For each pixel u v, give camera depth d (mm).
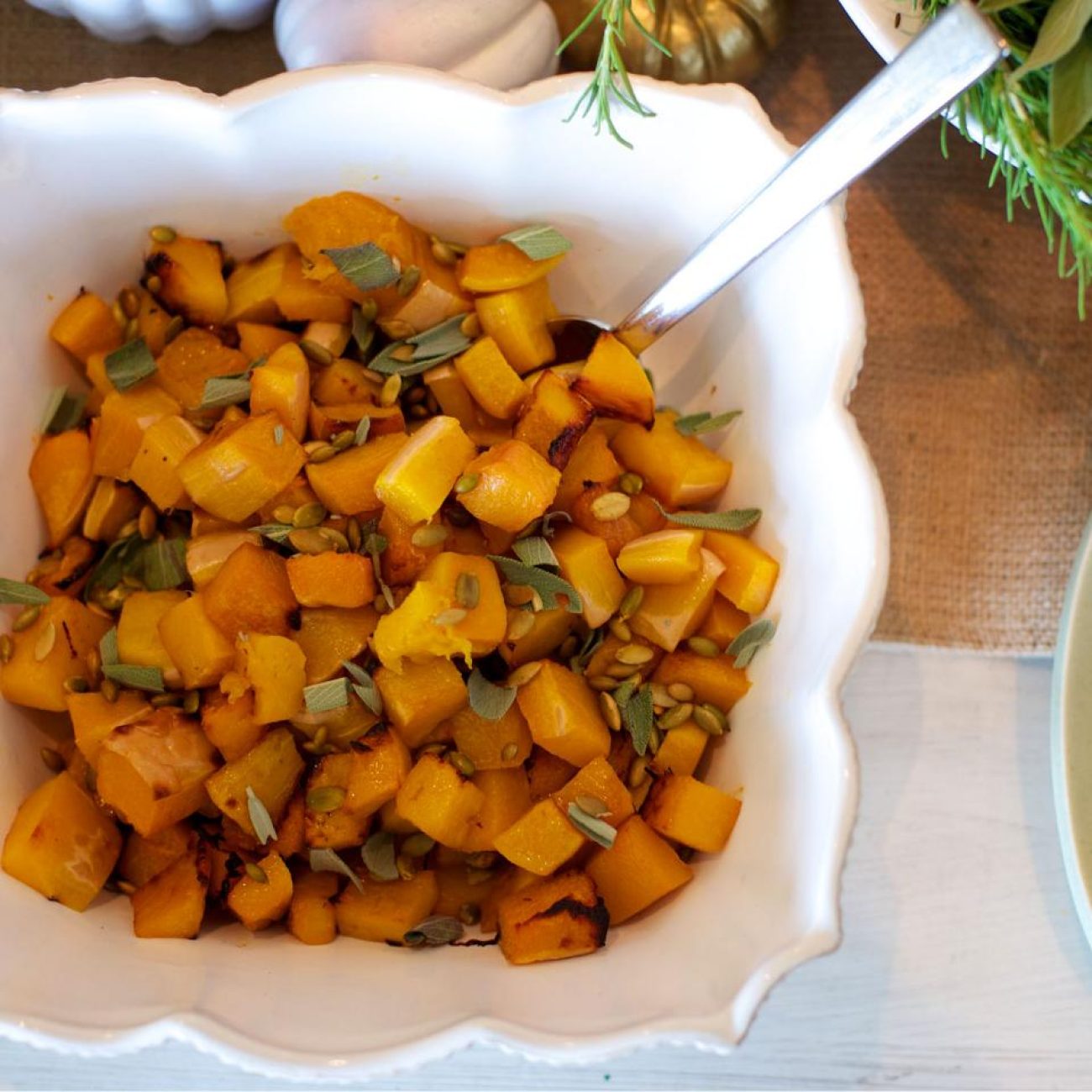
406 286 770
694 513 775
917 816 834
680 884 754
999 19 729
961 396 843
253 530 753
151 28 827
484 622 736
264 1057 708
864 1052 826
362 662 749
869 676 839
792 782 737
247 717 735
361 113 748
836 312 738
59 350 787
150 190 766
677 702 765
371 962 748
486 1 797
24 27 835
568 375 767
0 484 768
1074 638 788
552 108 746
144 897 746
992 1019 828
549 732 747
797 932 714
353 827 747
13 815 749
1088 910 787
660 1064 824
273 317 786
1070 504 840
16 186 750
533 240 767
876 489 727
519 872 761
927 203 845
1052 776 817
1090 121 723
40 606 757
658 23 818
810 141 701
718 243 736
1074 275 844
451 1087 822
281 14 809
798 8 844
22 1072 813
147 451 753
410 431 780
